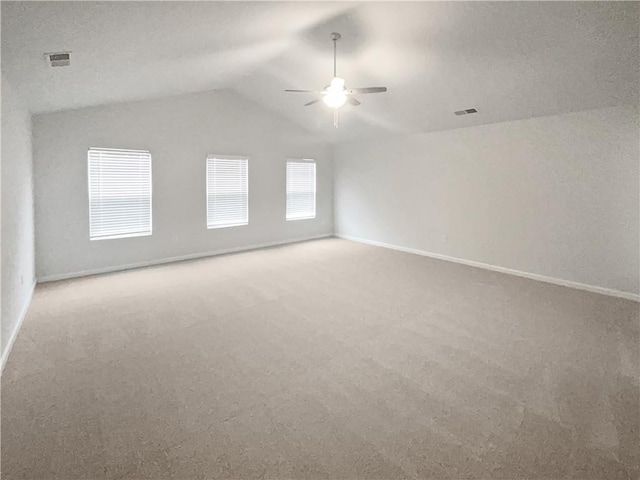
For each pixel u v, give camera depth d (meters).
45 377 2.71
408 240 7.24
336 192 8.73
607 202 4.61
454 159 6.33
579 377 2.73
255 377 2.73
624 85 3.97
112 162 5.63
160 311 4.05
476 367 2.88
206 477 1.80
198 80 5.62
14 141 3.62
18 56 3.01
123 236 5.82
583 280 4.90
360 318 3.86
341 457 1.94
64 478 1.79
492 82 4.55
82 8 2.58
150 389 2.57
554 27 3.41
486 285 5.05
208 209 6.79
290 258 6.66
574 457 1.95
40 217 5.07
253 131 7.21
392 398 2.47
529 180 5.36
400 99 5.65
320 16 3.86
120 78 4.45
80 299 4.43
